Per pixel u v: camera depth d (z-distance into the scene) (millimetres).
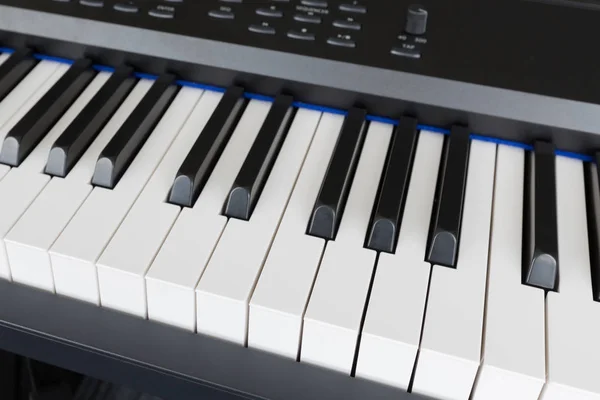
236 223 377
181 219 378
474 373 335
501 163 422
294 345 355
